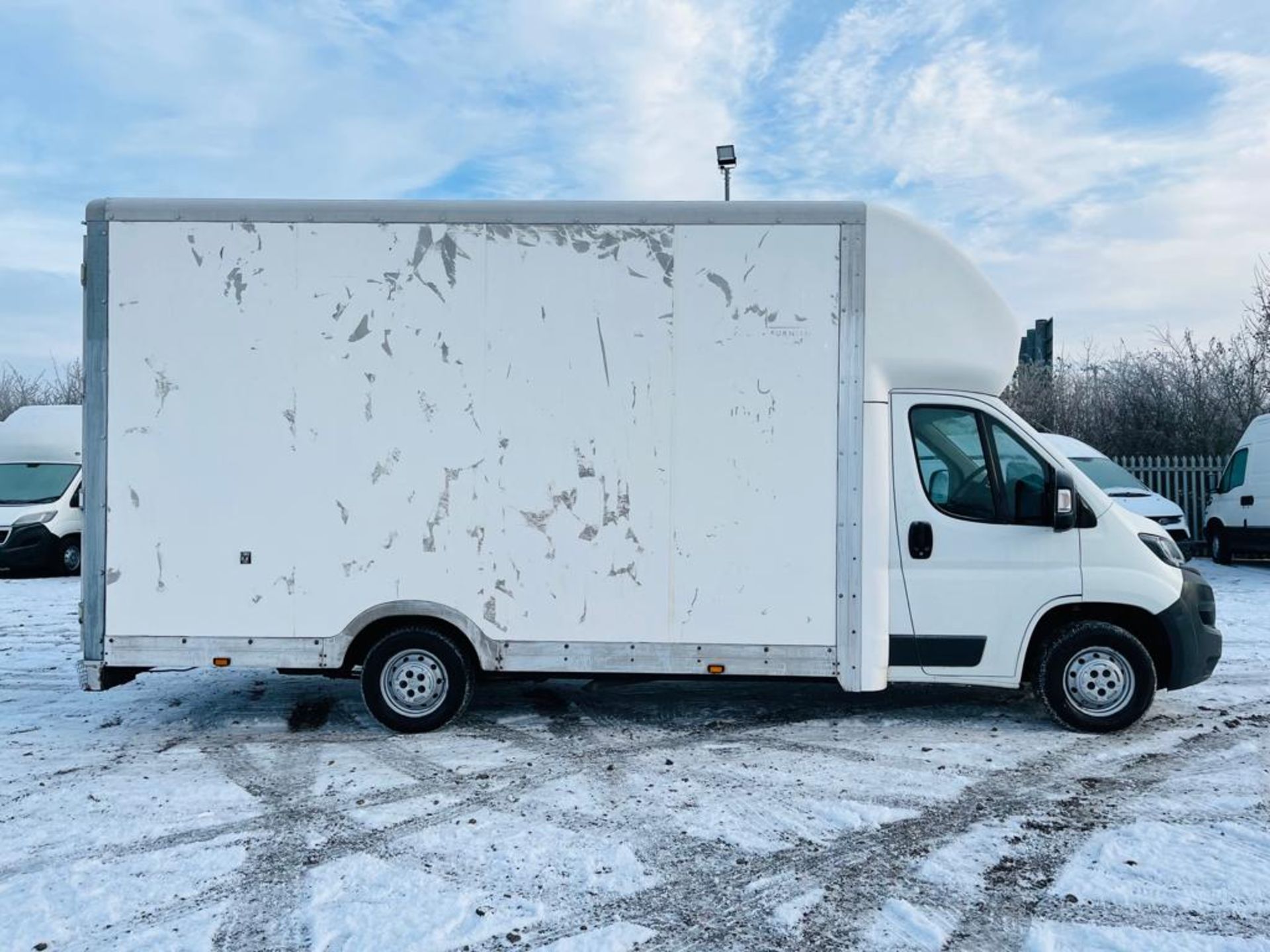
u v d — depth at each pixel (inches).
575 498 223.9
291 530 224.8
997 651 230.8
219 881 158.2
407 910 148.5
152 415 224.7
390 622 234.4
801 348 222.4
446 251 223.6
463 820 183.6
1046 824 181.3
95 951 136.3
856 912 148.6
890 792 198.2
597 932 142.3
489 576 224.8
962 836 176.1
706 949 137.9
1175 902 150.4
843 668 222.4
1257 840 173.0
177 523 225.5
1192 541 722.8
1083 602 232.4
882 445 225.9
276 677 308.5
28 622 426.6
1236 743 229.3
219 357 224.7
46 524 596.7
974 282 229.5
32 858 167.3
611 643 224.4
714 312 222.5
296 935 140.9
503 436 223.8
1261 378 821.2
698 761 218.8
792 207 222.4
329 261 223.9
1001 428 232.7
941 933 141.9
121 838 176.1
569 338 223.8
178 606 225.8
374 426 224.5
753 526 222.4
